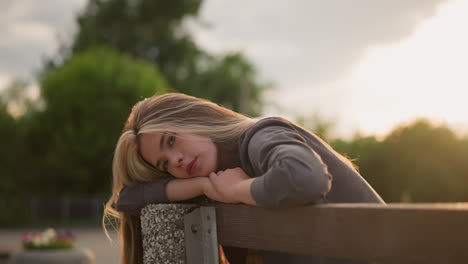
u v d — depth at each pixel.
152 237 1.76
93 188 32.56
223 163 1.86
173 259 1.68
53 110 32.03
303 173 1.36
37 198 30.95
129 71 33.12
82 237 18.33
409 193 14.39
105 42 44.03
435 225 0.97
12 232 22.83
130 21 44.47
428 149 14.16
